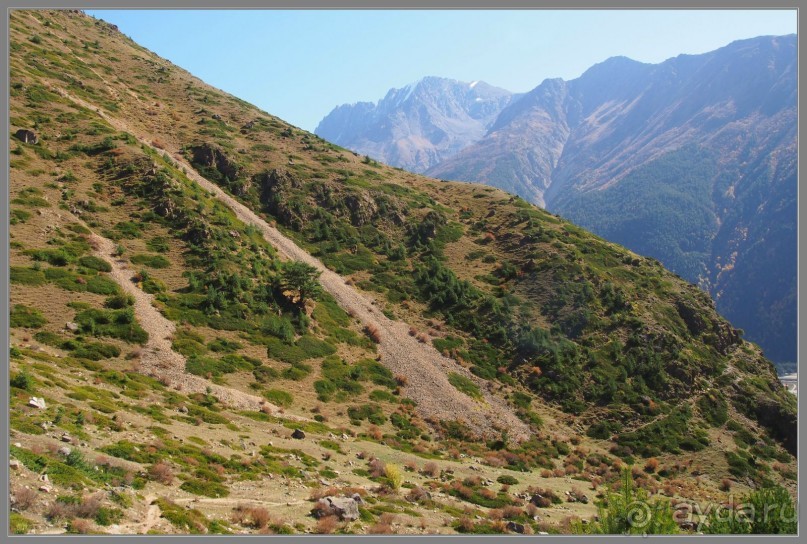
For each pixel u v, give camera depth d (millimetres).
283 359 65438
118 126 109375
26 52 125125
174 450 33219
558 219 122750
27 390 33656
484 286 95750
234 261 78062
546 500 43281
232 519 25922
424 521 31578
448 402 68250
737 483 62719
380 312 86000
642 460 65688
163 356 55938
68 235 71250
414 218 114188
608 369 79250
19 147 84812
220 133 128750
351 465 42438
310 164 126188
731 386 81938
